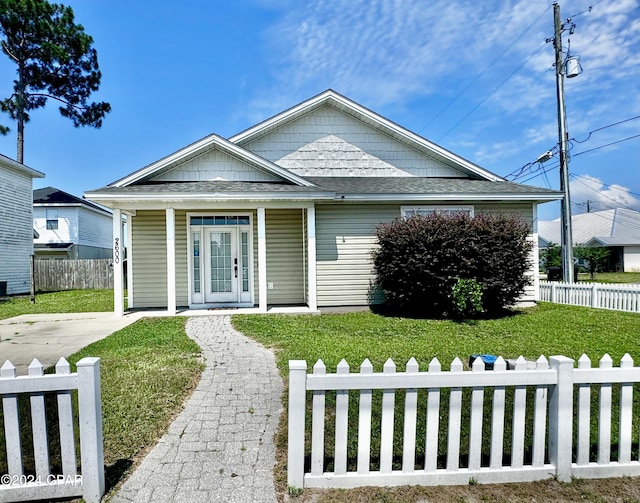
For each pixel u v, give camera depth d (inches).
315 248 387.2
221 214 417.7
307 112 463.8
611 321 304.5
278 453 110.0
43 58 802.8
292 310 378.0
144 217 414.3
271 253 425.4
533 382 94.0
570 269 477.7
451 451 93.5
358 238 397.1
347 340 244.7
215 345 233.5
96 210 1127.6
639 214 1494.8
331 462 104.4
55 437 121.0
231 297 418.6
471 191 388.2
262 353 213.6
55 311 416.5
